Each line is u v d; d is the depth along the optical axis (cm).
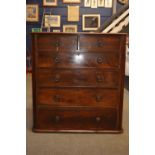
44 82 221
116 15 362
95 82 220
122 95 223
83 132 230
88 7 450
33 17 455
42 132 230
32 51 214
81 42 212
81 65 216
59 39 211
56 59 215
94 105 226
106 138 222
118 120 229
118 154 193
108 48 213
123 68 217
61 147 203
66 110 227
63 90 223
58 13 453
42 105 226
